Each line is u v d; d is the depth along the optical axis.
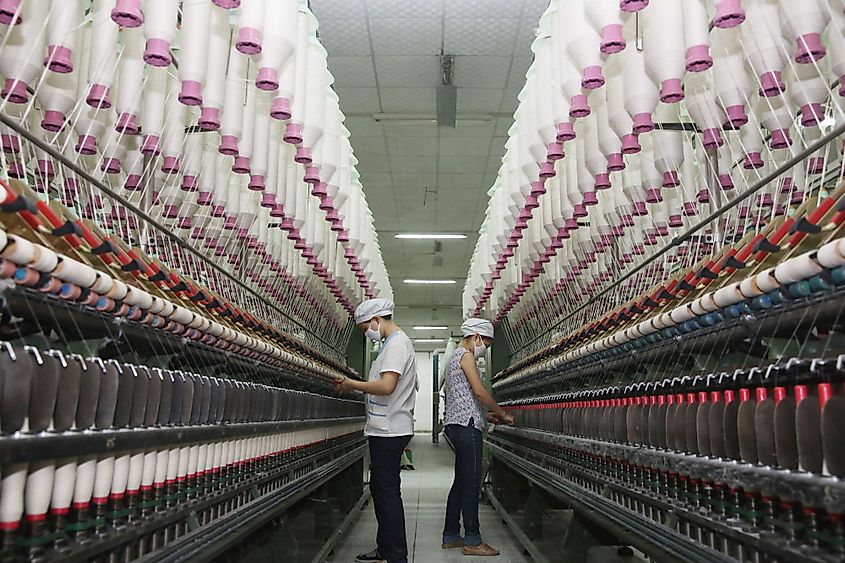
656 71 1.75
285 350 3.21
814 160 1.86
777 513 1.47
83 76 1.89
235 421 2.31
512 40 5.00
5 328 1.28
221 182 2.62
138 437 1.51
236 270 3.06
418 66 5.41
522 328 5.93
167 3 1.64
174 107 2.20
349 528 5.30
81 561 1.38
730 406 1.59
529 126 2.76
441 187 8.50
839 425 1.18
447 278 14.10
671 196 2.67
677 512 1.85
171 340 1.95
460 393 4.25
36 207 1.21
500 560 4.14
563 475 3.56
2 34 1.50
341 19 4.75
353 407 6.21
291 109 2.17
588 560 3.44
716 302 1.61
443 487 8.20
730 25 1.58
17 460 1.08
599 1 1.79
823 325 1.41
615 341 2.44
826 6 1.53
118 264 1.59
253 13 1.85
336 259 4.54
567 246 3.83
